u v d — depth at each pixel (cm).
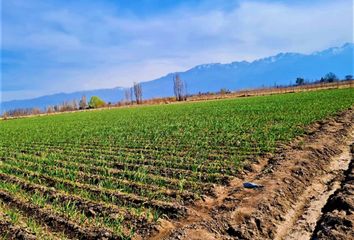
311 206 1080
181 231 898
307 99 5038
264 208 1016
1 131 4050
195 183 1291
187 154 1789
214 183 1302
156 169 1525
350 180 1256
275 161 1532
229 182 1298
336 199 1038
